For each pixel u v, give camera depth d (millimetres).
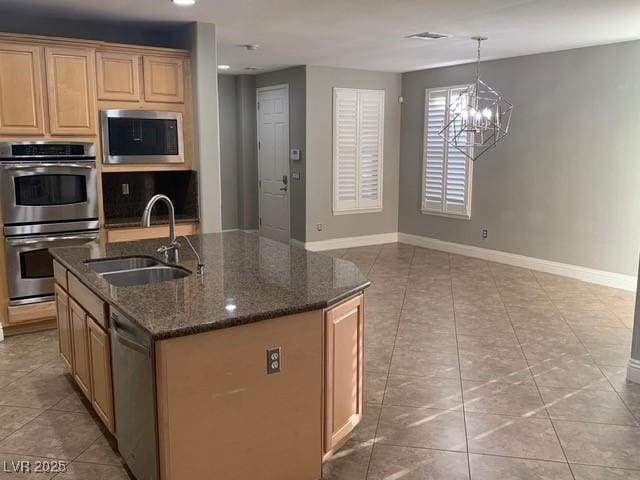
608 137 6066
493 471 2746
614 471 2742
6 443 3002
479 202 7559
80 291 3137
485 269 7012
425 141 8211
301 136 7988
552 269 6781
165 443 2227
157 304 2447
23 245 4496
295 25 5055
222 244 3902
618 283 6129
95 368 2988
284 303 2457
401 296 5809
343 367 2750
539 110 6703
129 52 4844
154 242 3965
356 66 7848
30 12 4645
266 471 2482
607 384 3717
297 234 8312
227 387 2320
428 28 5141
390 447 2959
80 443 3004
